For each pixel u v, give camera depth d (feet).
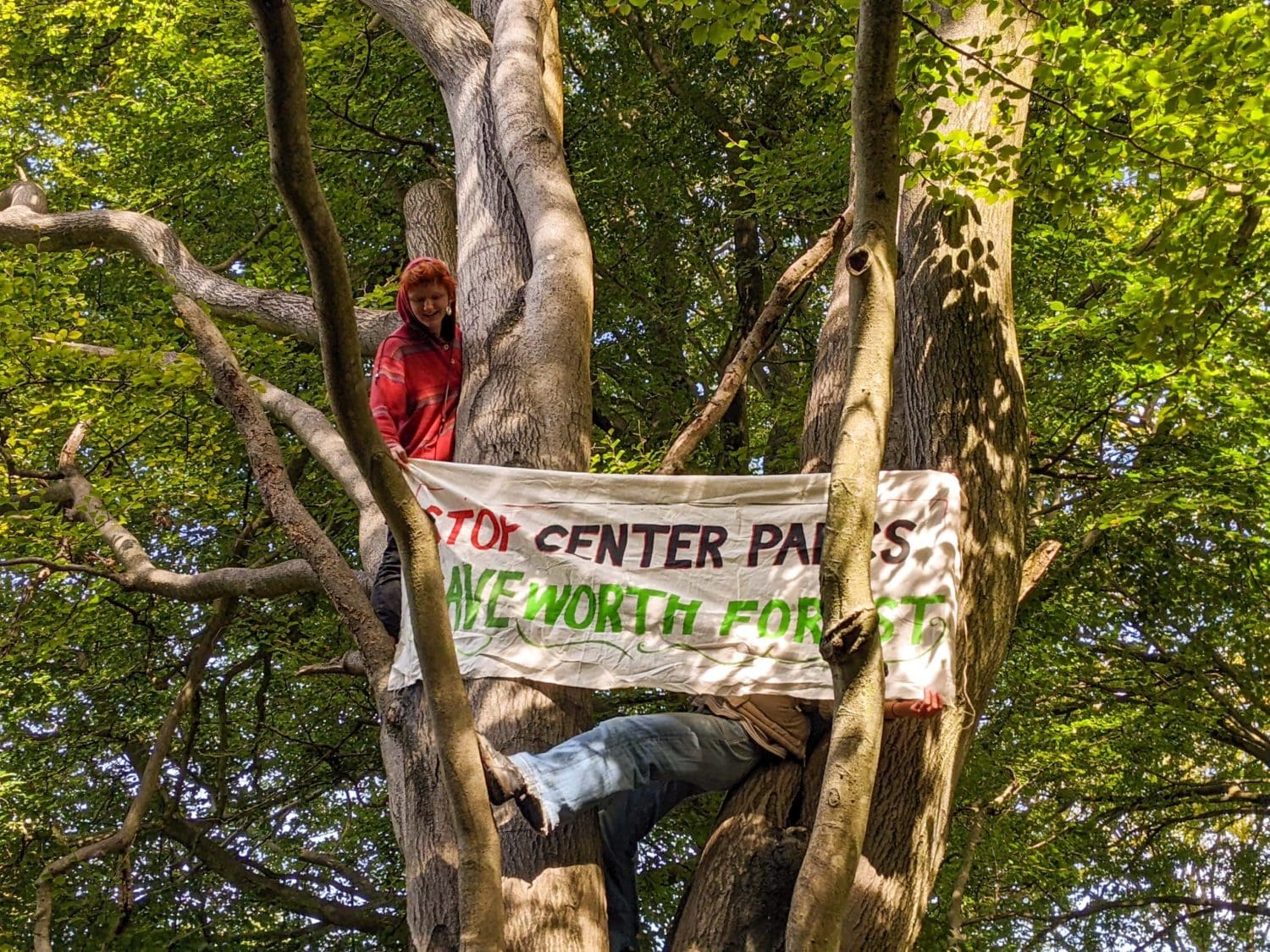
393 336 14.58
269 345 21.03
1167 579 30.86
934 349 13.32
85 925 28.17
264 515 29.32
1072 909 41.68
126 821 23.21
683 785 12.41
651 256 35.09
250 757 31.50
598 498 12.69
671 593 12.33
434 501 12.84
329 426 17.07
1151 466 27.96
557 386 14.23
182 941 27.91
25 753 29.45
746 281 33.94
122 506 23.99
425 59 19.21
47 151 34.47
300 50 7.48
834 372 14.38
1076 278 29.94
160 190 33.32
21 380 21.12
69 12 34.91
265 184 33.04
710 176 34.58
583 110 33.63
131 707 30.91
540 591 12.42
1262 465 25.30
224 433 29.68
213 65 32.17
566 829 11.53
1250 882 44.68
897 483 12.30
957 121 16.28
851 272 9.57
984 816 32.48
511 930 10.97
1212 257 17.38
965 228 13.88
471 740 9.32
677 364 33.65
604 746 11.26
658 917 28.89
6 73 36.14
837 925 8.23
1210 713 33.17
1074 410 28.55
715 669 12.03
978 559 12.43
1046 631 29.63
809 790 12.03
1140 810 40.27
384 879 32.09
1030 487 29.91
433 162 29.71
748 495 12.57
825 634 8.65
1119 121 19.88
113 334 21.21
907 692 11.57
